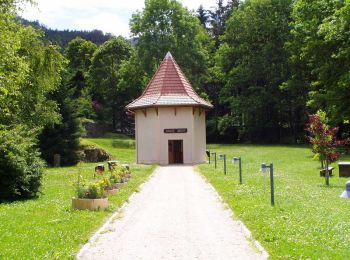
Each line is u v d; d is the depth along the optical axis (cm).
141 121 4216
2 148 1873
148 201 1698
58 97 4138
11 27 2662
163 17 6244
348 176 2653
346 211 1333
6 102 2634
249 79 6575
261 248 931
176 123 4053
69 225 1188
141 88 7056
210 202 1634
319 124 2295
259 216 1235
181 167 3491
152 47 6122
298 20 3900
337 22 2934
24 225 1213
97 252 956
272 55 6341
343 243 912
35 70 2948
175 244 1016
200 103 4062
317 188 2020
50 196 1950
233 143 7162
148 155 4134
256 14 6431
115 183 2030
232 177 2411
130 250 970
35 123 3141
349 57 3059
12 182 1861
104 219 1307
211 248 973
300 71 5250
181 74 4372
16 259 862
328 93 3434
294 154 4391
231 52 6719
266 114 6775
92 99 7869
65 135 4181
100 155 4478
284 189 1903
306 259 802
